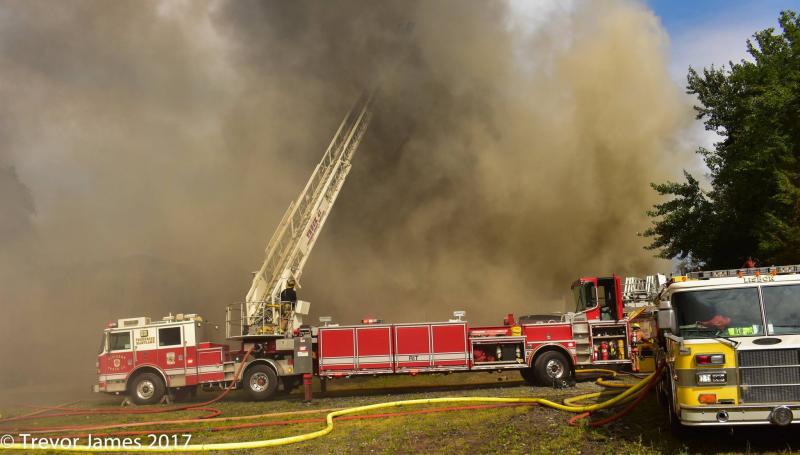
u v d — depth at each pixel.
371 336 15.50
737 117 19.88
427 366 15.34
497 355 15.38
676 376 7.72
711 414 7.37
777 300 7.92
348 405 13.59
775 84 17.88
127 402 16.66
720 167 21.06
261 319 18.98
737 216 19.95
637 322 16.89
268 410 13.85
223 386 16.45
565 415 10.54
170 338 16.70
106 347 16.80
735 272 8.41
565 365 15.13
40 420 14.16
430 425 10.45
